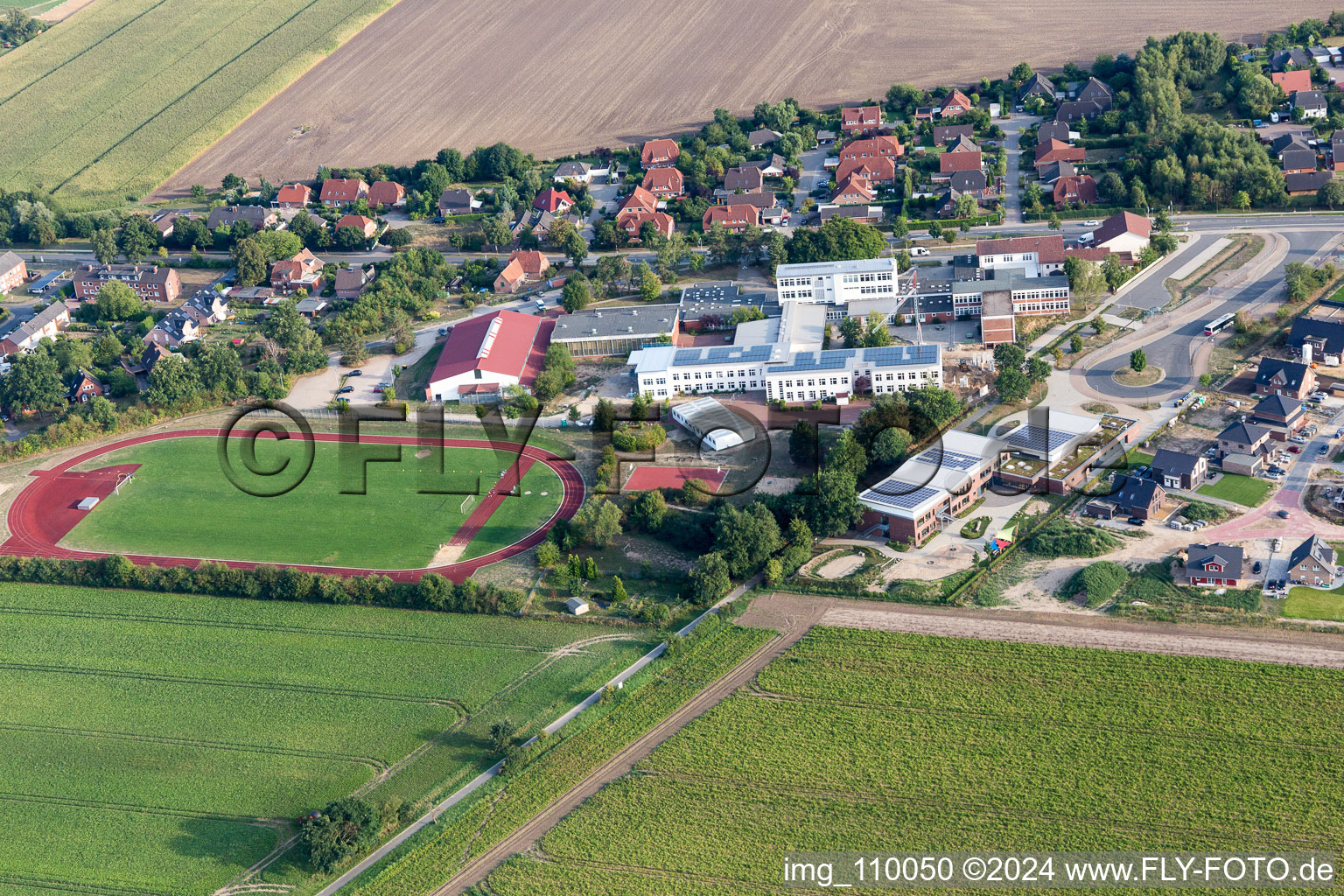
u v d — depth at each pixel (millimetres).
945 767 194375
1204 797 185000
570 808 193500
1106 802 185750
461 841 189250
